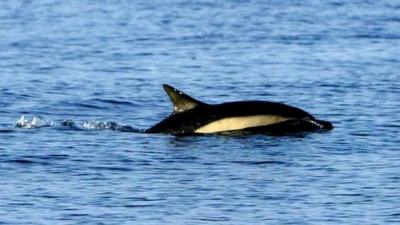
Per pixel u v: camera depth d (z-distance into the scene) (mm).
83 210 68312
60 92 117000
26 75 130125
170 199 70938
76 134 91812
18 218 66438
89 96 114562
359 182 75188
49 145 86875
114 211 68125
